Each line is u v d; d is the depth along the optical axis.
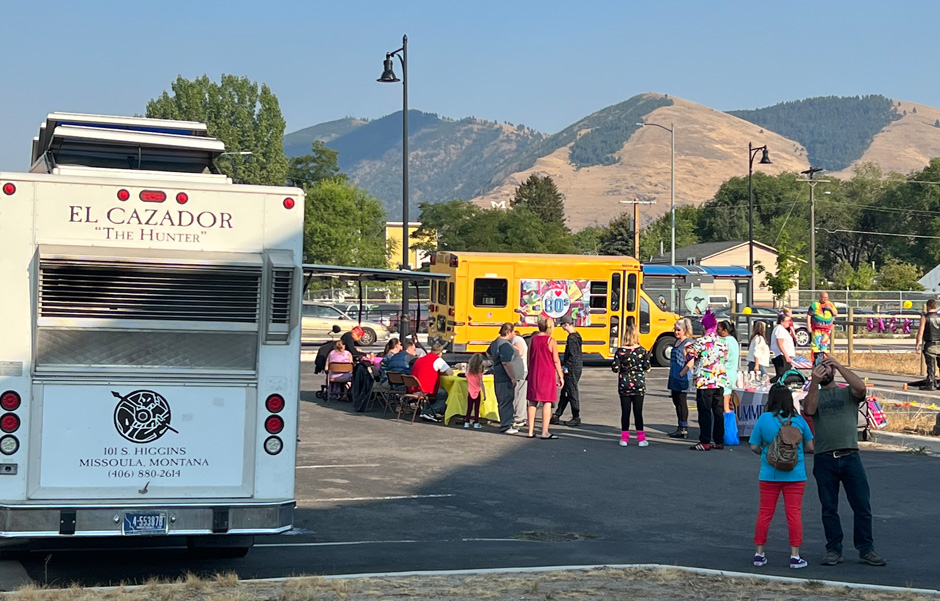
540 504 11.95
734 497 12.48
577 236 115.19
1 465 7.79
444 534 10.42
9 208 7.80
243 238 8.27
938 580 8.55
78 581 8.27
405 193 29.08
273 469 8.27
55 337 7.88
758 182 123.56
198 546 8.72
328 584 7.82
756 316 37.03
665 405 21.36
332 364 21.17
